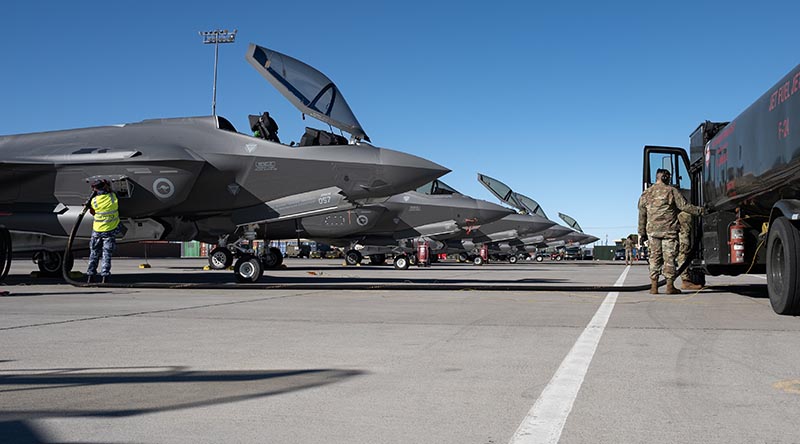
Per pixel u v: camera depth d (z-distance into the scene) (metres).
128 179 11.22
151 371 3.55
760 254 7.82
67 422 2.54
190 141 11.98
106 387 3.16
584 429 2.44
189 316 6.24
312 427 2.48
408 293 9.28
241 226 12.50
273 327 5.41
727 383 3.22
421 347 4.36
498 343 4.53
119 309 6.94
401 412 2.70
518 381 3.28
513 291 9.71
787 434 2.37
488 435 2.37
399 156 12.22
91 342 4.58
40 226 11.11
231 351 4.20
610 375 3.42
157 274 16.95
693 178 10.67
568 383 3.23
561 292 9.58
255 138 12.20
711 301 8.00
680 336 4.84
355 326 5.47
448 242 34.47
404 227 26.12
